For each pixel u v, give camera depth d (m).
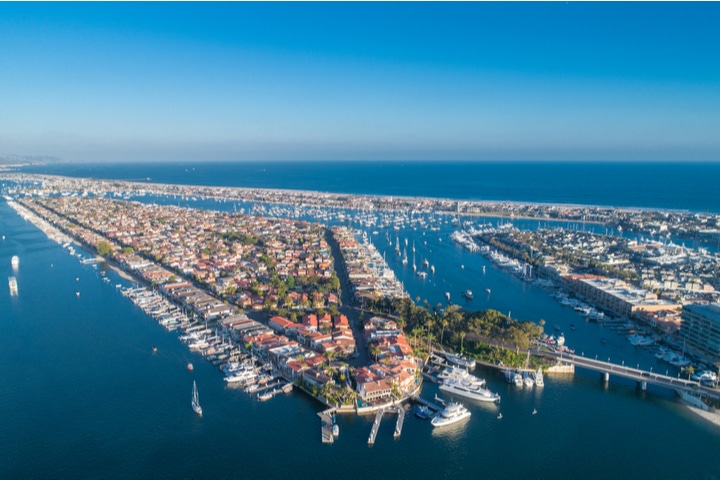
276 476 193.62
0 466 196.25
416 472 196.62
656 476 196.00
